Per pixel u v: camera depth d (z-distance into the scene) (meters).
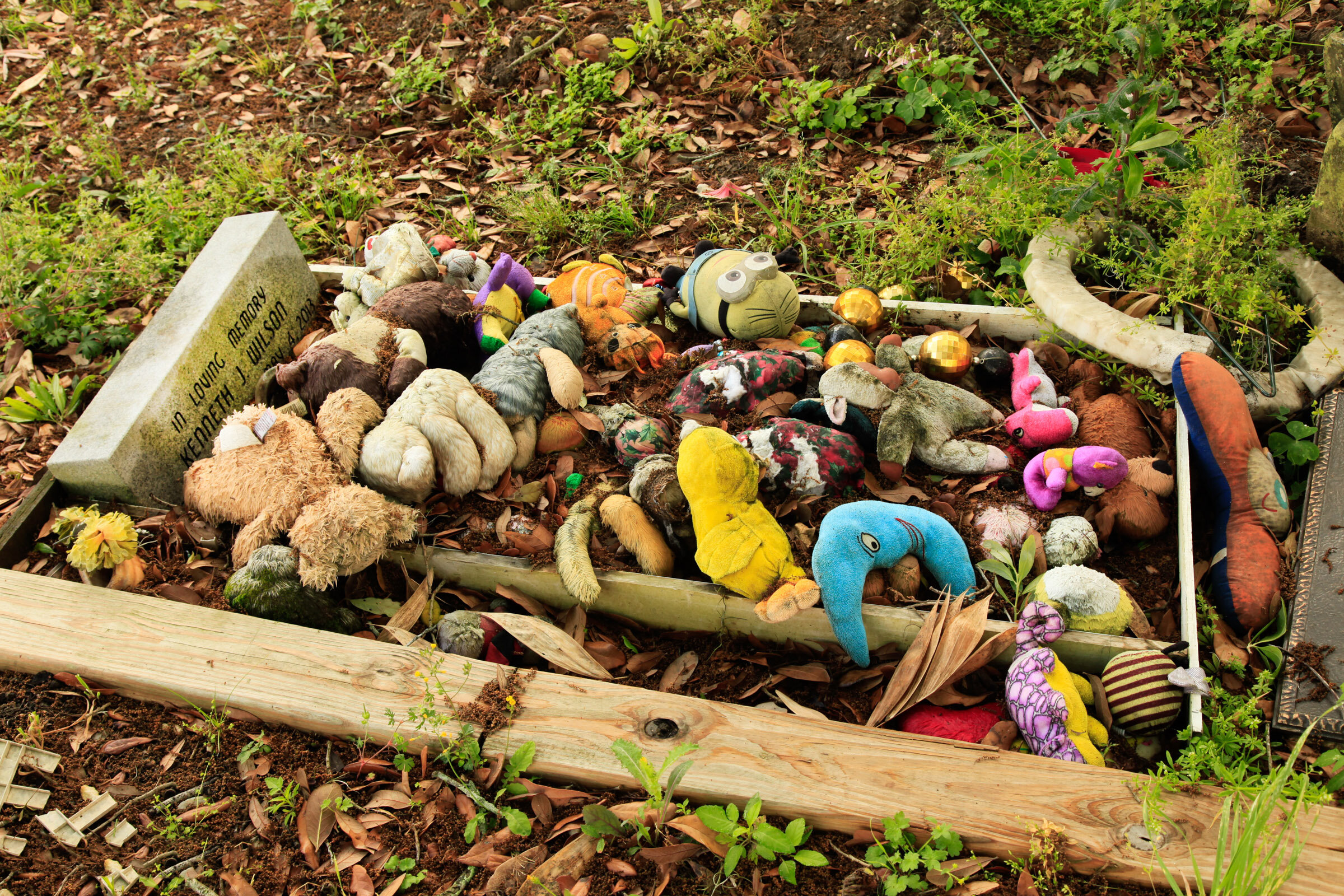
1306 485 2.94
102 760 2.47
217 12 6.57
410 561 2.95
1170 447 3.10
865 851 2.20
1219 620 2.71
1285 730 2.40
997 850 2.12
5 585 2.78
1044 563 2.79
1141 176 3.28
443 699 2.45
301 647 2.60
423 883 2.20
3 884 2.21
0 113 5.75
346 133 5.44
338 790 2.36
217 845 2.29
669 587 2.74
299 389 3.22
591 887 2.15
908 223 3.89
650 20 5.59
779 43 5.36
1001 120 4.80
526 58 5.55
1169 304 3.29
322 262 4.64
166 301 3.52
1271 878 1.88
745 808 2.22
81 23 6.57
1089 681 2.57
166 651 2.59
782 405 3.18
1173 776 2.17
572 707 2.43
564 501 3.11
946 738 2.47
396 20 6.07
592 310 3.55
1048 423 3.00
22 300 4.19
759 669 2.76
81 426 3.08
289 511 2.79
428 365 3.41
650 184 4.84
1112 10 3.79
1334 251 3.49
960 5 5.11
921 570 2.79
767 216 4.52
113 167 5.16
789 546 2.72
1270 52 4.84
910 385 3.10
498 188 4.92
